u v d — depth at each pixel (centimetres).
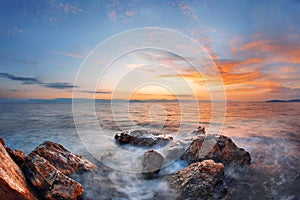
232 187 485
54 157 500
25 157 442
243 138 973
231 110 2266
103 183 483
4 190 305
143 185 481
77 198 383
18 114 1923
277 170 586
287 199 436
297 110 2255
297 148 814
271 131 1132
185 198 410
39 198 357
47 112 2098
